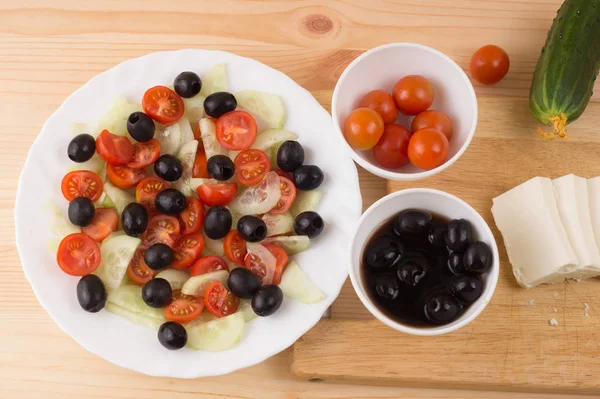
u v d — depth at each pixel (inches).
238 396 27.7
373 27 31.0
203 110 28.5
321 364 26.9
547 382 26.8
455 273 25.0
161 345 26.4
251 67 28.5
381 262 25.1
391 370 26.8
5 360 27.7
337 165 27.9
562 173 28.4
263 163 27.8
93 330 26.4
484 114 28.7
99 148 27.2
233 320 26.4
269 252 27.0
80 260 26.6
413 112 28.3
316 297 26.7
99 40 30.4
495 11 31.2
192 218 27.6
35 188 27.5
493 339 27.0
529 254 26.7
